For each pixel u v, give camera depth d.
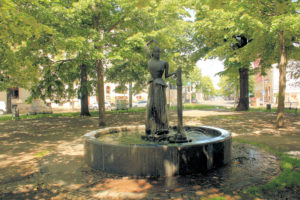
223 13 10.58
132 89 28.58
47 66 14.82
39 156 6.27
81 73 19.06
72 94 19.42
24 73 11.38
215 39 14.97
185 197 3.46
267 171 4.60
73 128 11.91
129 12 11.70
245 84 22.91
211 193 3.58
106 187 3.93
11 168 5.22
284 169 4.59
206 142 4.67
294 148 6.59
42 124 13.95
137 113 22.08
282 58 10.81
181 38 20.94
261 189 3.66
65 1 11.59
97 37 10.85
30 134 10.22
